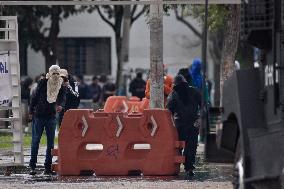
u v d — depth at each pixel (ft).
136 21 307.58
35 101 101.40
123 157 97.19
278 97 59.98
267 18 61.72
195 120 98.32
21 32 248.52
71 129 98.02
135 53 307.78
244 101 63.26
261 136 61.21
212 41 282.97
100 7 264.93
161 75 117.39
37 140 102.01
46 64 252.83
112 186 86.74
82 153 98.07
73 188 85.76
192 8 172.45
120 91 234.17
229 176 97.86
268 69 61.98
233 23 138.21
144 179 94.94
